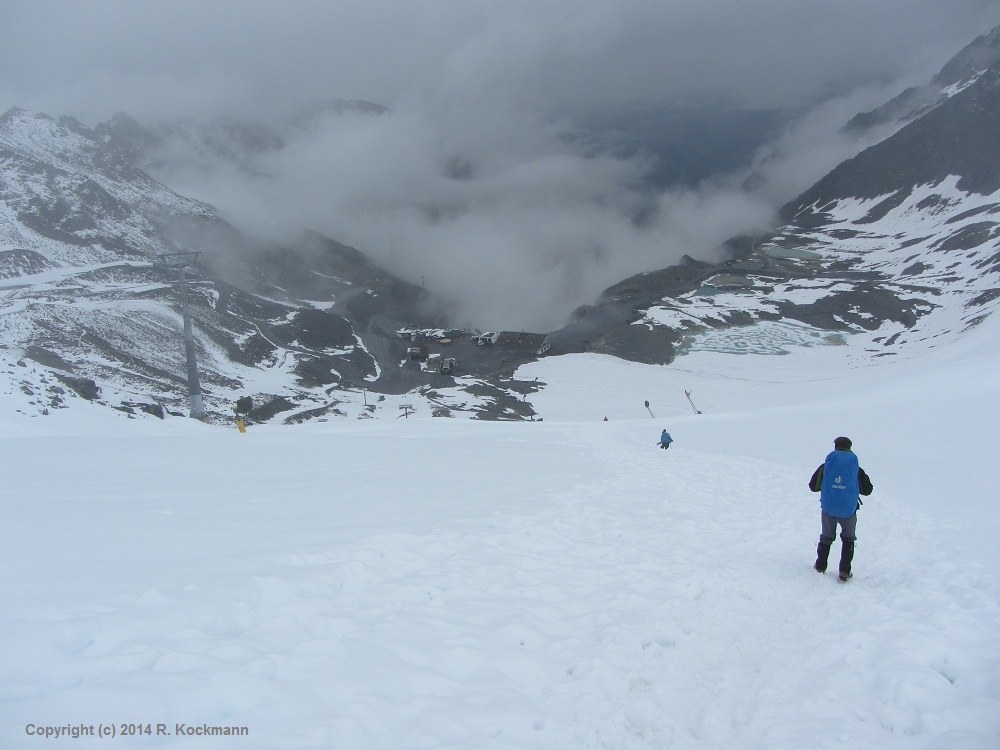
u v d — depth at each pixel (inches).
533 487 617.0
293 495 508.7
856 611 281.3
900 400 1521.9
